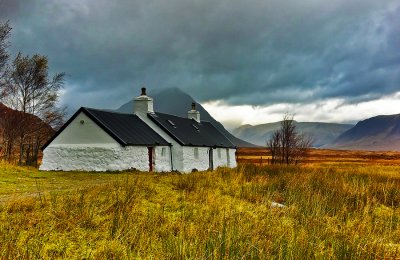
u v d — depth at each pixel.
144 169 33.66
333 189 17.62
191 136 42.78
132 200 12.10
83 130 32.22
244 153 151.75
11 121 38.03
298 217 12.26
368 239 9.96
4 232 8.33
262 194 16.95
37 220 9.50
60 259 7.43
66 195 12.68
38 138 39.97
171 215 11.47
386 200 17.78
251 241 8.72
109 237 8.84
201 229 9.38
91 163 31.36
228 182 19.92
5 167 23.59
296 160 46.25
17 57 39.06
